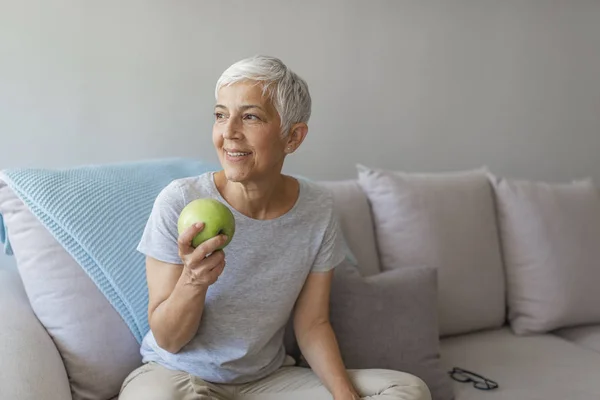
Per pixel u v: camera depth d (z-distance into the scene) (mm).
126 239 1529
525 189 2244
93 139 2016
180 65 2090
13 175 1511
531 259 2174
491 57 2629
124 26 1992
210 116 2164
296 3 2238
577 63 2797
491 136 2701
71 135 1984
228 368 1434
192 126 2145
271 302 1456
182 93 2109
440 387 1704
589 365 1906
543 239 2182
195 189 1401
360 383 1466
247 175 1344
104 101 2008
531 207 2207
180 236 1187
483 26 2588
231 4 2133
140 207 1582
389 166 2529
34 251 1501
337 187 2057
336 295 1709
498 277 2164
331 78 2352
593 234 2240
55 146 1972
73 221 1482
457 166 2664
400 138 2525
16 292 1601
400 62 2463
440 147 2611
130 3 1987
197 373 1407
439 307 2029
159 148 2111
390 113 2484
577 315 2168
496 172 2746
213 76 2146
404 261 2027
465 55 2578
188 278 1261
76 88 1965
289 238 1471
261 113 1323
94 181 1567
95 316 1486
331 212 1553
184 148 2146
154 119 2086
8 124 1905
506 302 2215
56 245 1508
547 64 2740
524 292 2168
